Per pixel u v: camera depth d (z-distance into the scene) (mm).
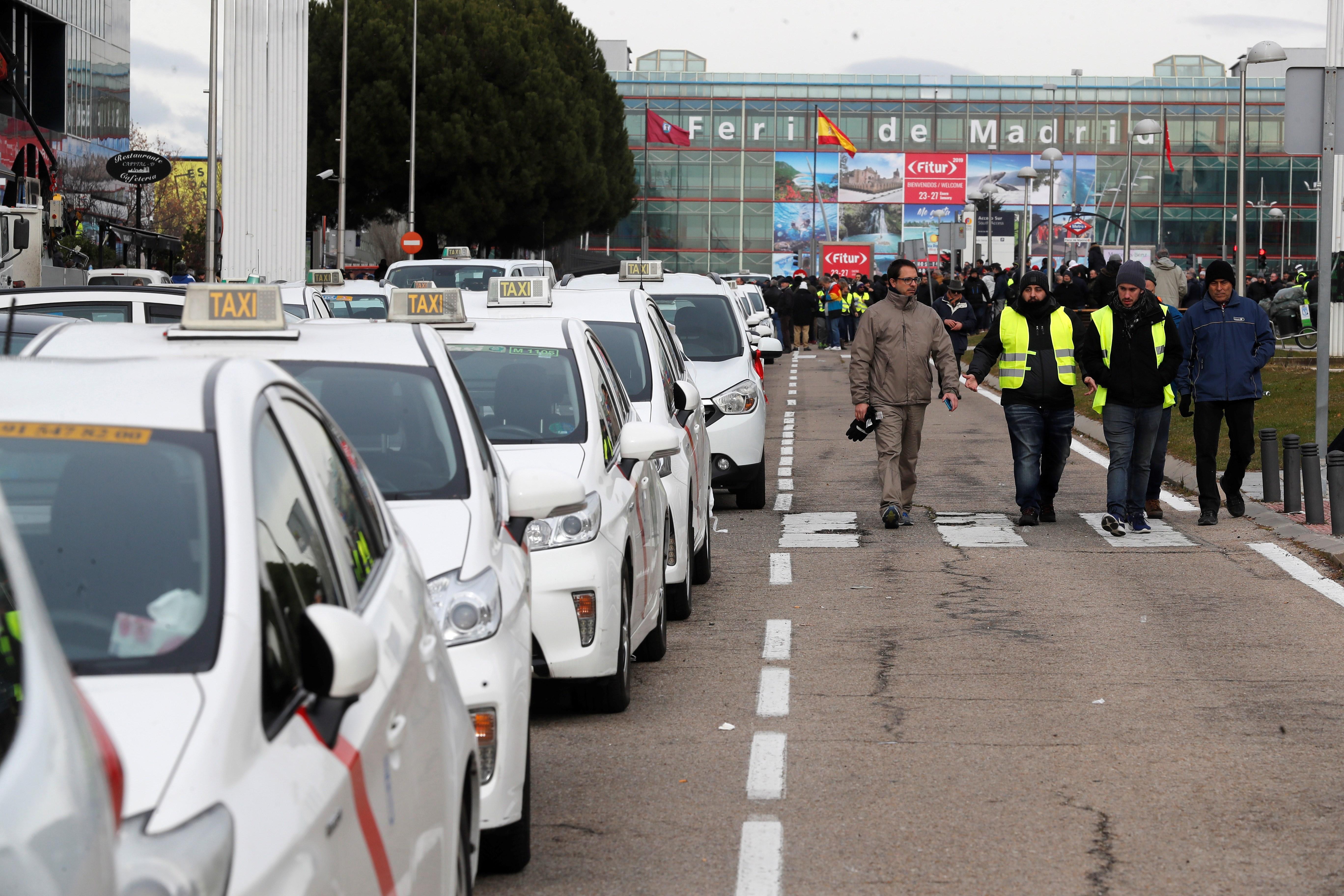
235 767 4180
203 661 4473
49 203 66125
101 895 3148
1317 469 22250
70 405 5387
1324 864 9031
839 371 64250
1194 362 23344
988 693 13375
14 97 76438
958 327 24297
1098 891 8625
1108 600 17641
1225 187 163125
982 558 20688
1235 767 11047
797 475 31062
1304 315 66000
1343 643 15289
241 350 10609
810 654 15047
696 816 10070
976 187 165500
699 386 25578
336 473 6402
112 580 4727
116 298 24203
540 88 113438
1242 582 18672
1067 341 23203
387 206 112375
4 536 3561
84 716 3363
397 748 5371
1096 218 164000
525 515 9609
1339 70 23094
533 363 13992
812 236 166500
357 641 4707
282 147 52812
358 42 107625
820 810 10164
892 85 165500
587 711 12734
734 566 20469
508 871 8930
